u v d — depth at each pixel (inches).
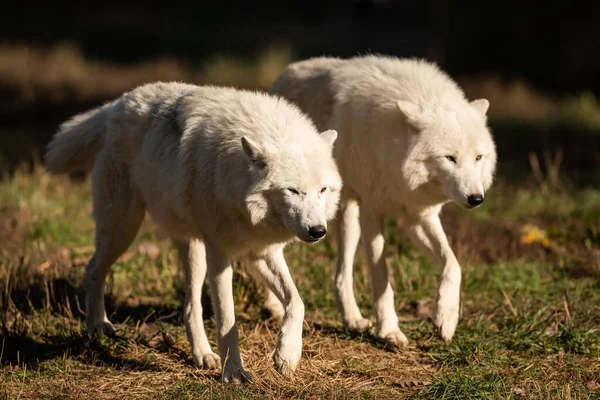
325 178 666.8
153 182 754.8
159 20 4170.8
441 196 800.3
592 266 1051.9
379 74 848.3
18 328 821.9
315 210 649.6
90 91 2353.6
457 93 834.2
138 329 850.8
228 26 4365.2
